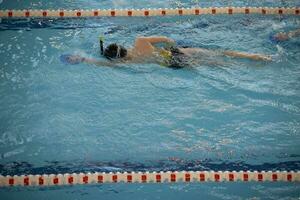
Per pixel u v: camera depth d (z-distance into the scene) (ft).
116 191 15.98
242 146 17.62
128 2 27.02
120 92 20.31
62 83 20.83
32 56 22.49
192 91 20.26
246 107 19.42
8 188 16.12
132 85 20.65
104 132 18.34
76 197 15.71
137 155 17.30
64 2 27.02
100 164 16.96
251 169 16.69
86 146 17.70
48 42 23.52
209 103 19.66
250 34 23.88
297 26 24.56
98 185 16.24
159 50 22.06
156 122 18.81
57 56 22.49
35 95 20.17
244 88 20.31
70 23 25.20
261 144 17.70
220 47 22.66
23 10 25.98
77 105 19.66
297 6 26.37
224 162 16.98
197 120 18.86
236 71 21.17
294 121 18.67
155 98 19.98
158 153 17.39
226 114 19.10
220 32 24.12
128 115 19.15
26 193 15.92
